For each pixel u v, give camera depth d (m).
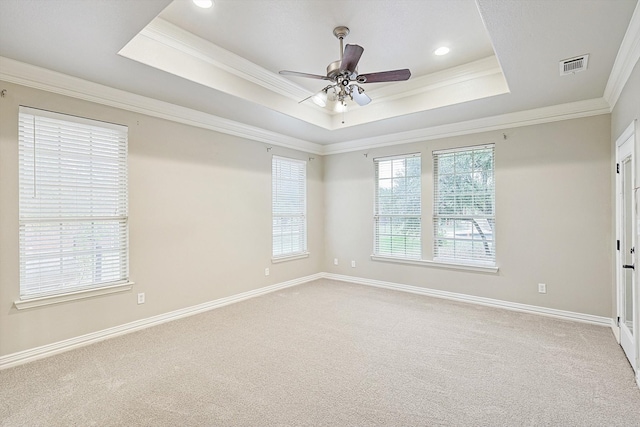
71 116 2.97
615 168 3.21
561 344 3.00
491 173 4.27
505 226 4.11
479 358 2.73
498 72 3.40
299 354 2.82
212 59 3.16
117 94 3.24
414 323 3.58
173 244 3.77
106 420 1.93
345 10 2.50
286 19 2.62
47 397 2.17
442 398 2.15
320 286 5.36
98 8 1.94
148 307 3.53
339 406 2.07
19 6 1.90
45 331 2.83
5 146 2.64
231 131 4.42
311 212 5.81
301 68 3.54
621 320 2.94
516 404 2.08
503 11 2.01
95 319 3.13
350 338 3.17
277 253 5.20
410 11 2.51
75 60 2.61
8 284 2.65
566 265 3.71
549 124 3.80
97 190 3.17
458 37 2.91
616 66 2.69
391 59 3.33
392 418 1.95
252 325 3.54
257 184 4.82
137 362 2.68
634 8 1.96
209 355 2.80
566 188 3.71
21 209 2.75
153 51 2.75
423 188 4.81
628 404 2.06
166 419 1.94
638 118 2.35
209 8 2.48
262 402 2.11
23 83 2.71
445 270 4.62
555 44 2.39
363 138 5.38
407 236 5.05
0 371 2.54
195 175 4.00
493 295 4.21
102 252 3.22
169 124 3.72
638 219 2.38
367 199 5.45
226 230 4.37
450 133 4.53
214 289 4.20
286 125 4.57
